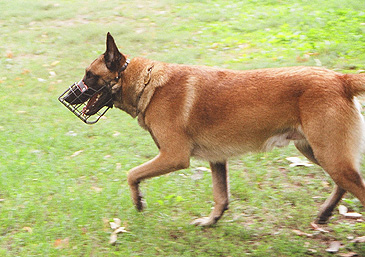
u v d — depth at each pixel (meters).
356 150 4.04
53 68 8.56
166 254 4.21
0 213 4.76
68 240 4.34
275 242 4.32
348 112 4.00
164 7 11.54
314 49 8.51
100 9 11.55
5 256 4.15
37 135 6.40
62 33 10.03
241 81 4.32
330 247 4.22
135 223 4.68
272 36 9.34
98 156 5.98
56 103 7.41
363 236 4.34
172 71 4.49
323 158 4.04
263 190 5.22
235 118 4.29
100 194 5.11
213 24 10.23
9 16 11.16
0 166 5.60
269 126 4.23
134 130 6.62
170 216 4.82
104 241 4.40
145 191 5.24
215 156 4.52
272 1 11.48
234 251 4.23
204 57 8.57
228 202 4.68
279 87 4.16
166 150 4.46
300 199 5.03
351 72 7.41
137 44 9.34
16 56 9.15
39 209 4.81
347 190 4.07
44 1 12.29
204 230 4.60
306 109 4.04
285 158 5.82
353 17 9.88
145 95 4.50
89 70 4.62
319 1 11.07
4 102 7.39
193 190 5.29
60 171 5.61
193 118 4.39
